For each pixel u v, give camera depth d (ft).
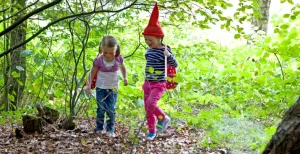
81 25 18.83
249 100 21.90
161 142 16.02
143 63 22.31
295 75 17.92
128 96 17.62
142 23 21.65
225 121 18.93
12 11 17.26
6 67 20.24
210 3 15.28
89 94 16.42
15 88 20.74
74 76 17.43
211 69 23.02
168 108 17.52
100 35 19.22
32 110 18.10
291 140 8.14
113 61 16.29
